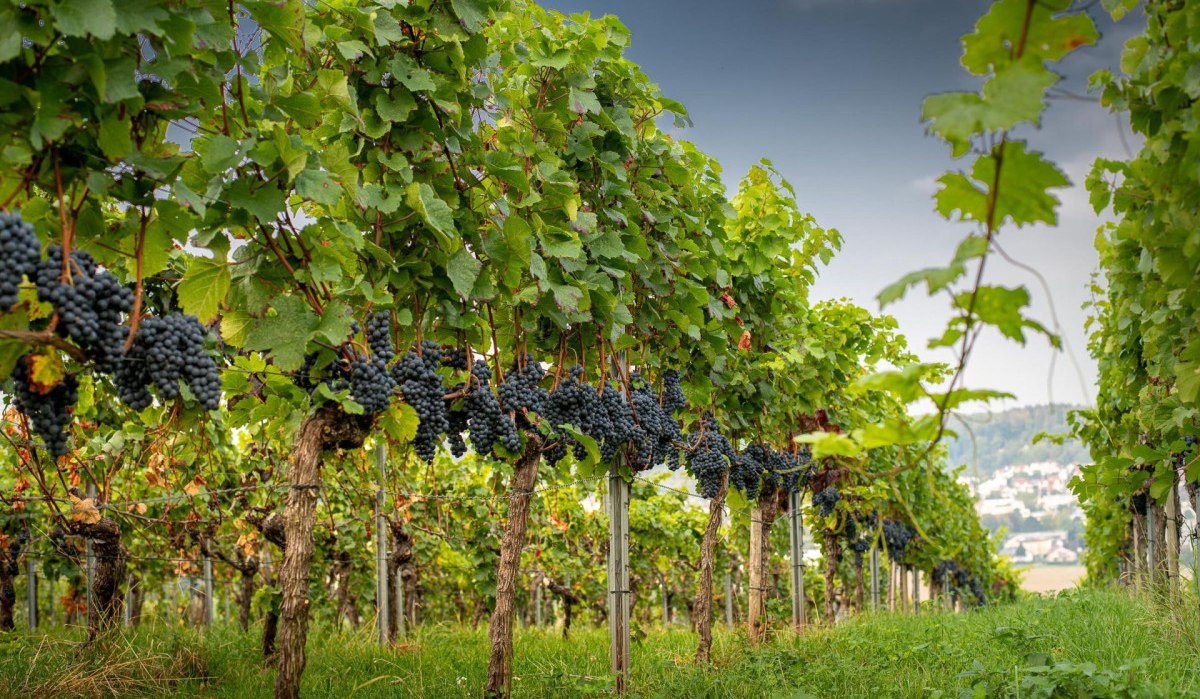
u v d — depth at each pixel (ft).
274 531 27.53
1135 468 26.11
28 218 10.14
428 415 14.96
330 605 45.34
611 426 19.06
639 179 20.98
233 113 12.40
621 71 20.15
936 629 28.35
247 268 13.29
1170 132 9.95
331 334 12.98
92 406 23.17
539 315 17.80
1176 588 24.39
